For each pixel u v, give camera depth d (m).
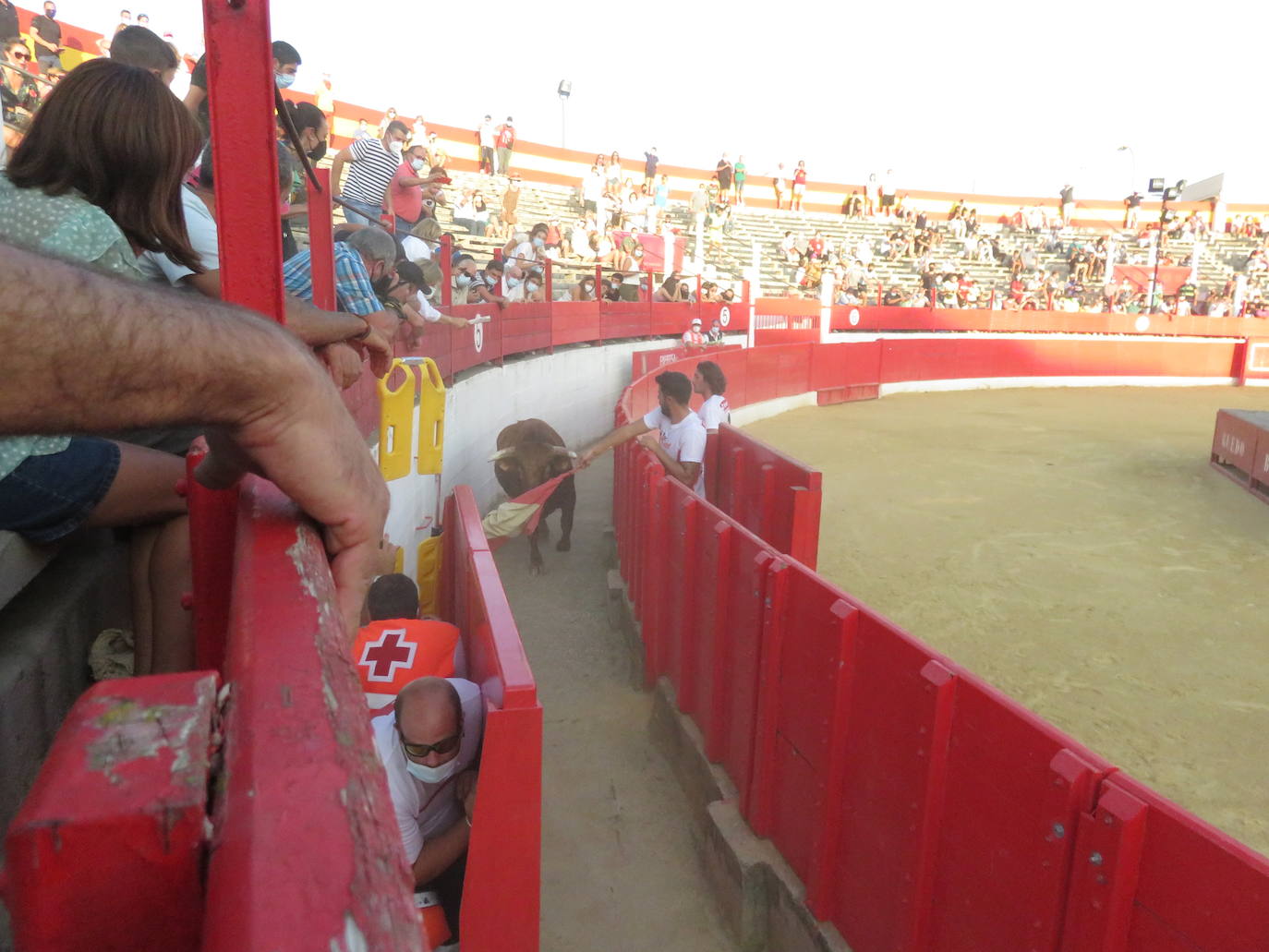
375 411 4.92
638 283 19.34
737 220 35.97
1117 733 5.15
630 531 6.67
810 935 3.38
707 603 4.47
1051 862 2.27
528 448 8.02
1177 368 27.09
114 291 0.50
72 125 1.38
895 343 22.52
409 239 7.71
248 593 0.68
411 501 5.72
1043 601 7.36
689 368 13.98
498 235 20.89
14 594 1.48
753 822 3.87
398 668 3.52
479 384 8.98
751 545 3.92
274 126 0.88
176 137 1.47
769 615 3.66
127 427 0.54
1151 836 2.01
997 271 39.19
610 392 15.53
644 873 4.10
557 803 4.57
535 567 7.81
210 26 0.85
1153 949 2.02
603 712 5.49
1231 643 6.57
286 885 0.37
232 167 0.88
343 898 0.37
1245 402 23.22
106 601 1.89
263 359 0.62
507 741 2.66
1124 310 34.16
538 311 12.20
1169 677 5.93
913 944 2.84
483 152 26.34
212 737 0.48
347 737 0.49
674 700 5.04
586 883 4.01
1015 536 9.39
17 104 7.20
